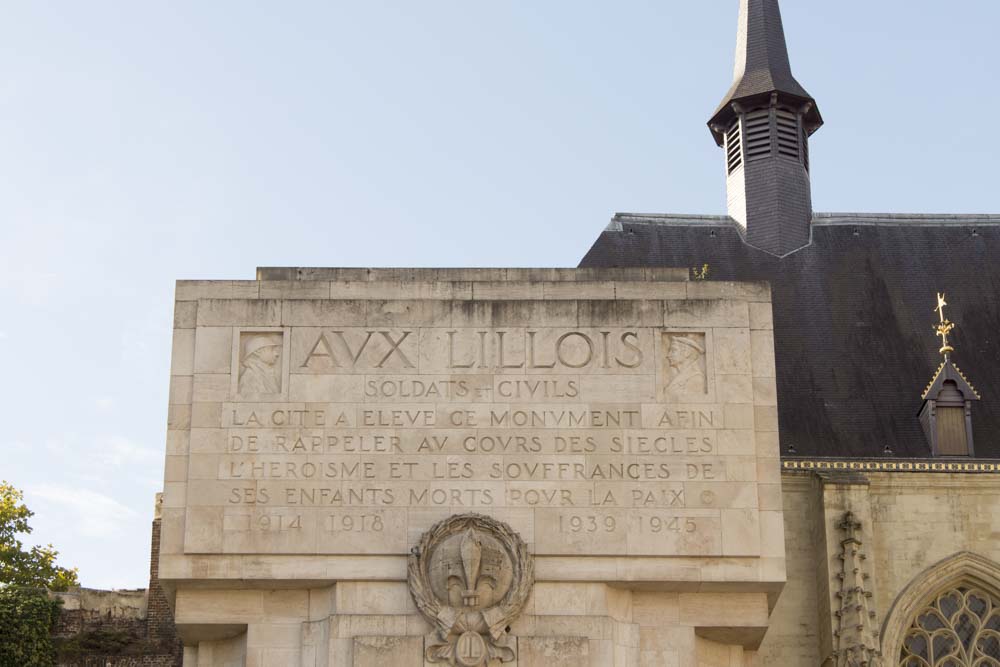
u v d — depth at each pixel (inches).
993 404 2156.7
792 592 1982.0
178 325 1560.0
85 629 2367.1
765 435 1541.6
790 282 2356.1
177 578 1487.5
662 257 2407.7
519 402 1541.6
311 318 1562.5
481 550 1470.2
